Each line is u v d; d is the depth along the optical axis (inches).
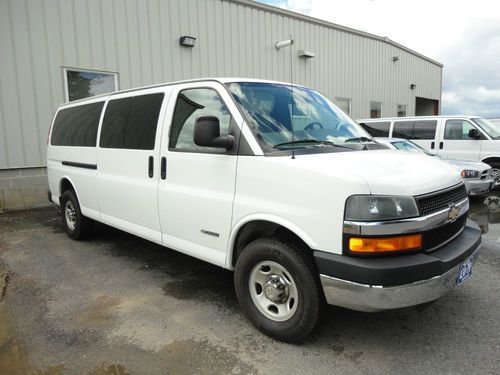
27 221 286.5
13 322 136.9
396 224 100.2
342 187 102.0
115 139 182.7
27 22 308.7
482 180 327.3
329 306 140.6
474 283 163.3
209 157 134.5
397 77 702.5
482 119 410.0
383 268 97.4
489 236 235.8
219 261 134.8
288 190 112.6
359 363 110.7
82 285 168.1
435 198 110.0
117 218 185.0
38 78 318.0
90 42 339.0
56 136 244.5
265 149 121.8
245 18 441.7
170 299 153.2
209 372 107.7
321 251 106.1
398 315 137.1
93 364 112.0
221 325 132.6
